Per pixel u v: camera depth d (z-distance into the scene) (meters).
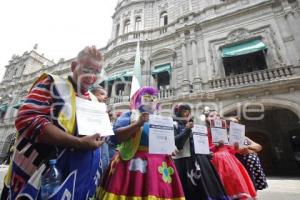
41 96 1.59
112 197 1.91
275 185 6.80
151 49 14.21
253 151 3.52
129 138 2.27
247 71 10.55
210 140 3.38
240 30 11.27
